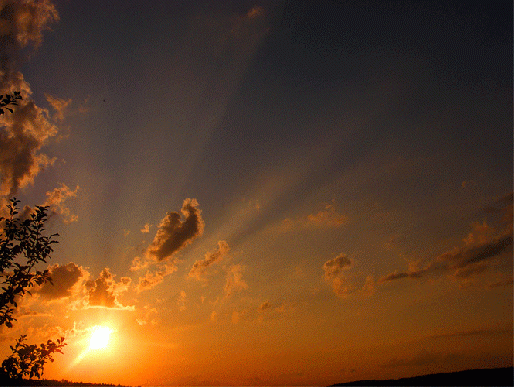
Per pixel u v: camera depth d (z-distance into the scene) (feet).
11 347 39.09
